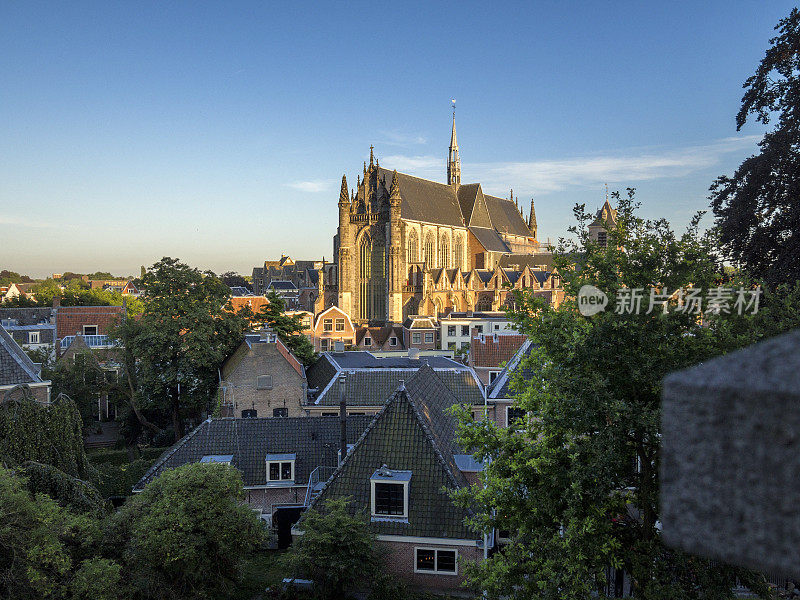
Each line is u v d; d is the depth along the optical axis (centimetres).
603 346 1934
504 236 18238
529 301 2242
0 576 2075
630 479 2088
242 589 2967
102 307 9244
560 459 2003
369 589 2762
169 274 6031
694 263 2025
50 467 2766
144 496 2656
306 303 17425
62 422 3130
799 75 3388
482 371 5594
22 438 2981
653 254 2025
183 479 2648
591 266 2136
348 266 15000
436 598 2670
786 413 217
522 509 2088
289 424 3959
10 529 2084
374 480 2848
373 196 15038
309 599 2717
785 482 218
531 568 2050
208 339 5891
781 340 253
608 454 1755
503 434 2247
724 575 1753
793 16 3369
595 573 1914
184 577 2556
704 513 239
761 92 3619
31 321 9731
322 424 3984
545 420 1997
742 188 3625
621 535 2069
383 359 6206
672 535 250
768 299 2227
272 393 5197
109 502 3134
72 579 2233
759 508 223
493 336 5744
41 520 2156
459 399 4844
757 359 246
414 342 12069
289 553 2730
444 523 2789
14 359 4141
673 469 252
